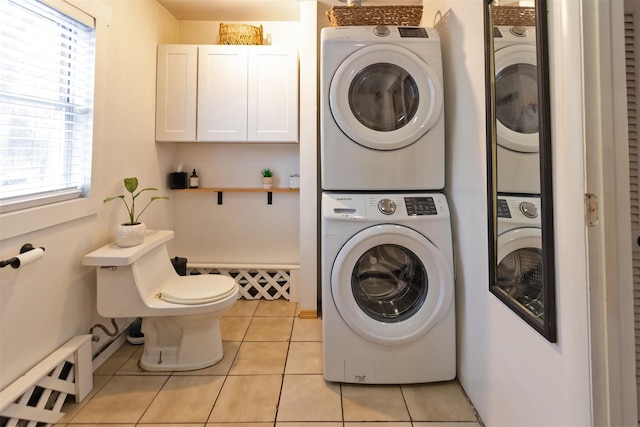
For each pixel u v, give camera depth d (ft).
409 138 5.73
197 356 6.18
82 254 5.85
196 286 6.34
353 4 7.11
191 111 8.64
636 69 3.97
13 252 4.46
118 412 5.03
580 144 2.75
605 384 2.72
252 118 8.72
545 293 3.15
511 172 3.81
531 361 3.54
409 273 5.85
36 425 4.58
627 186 2.73
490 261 4.32
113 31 6.61
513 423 3.92
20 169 4.73
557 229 3.06
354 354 5.55
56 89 5.33
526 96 3.46
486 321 4.60
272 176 9.81
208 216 9.89
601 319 2.72
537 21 3.16
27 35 4.78
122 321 7.11
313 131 8.43
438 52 5.77
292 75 8.72
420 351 5.54
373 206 5.60
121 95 6.97
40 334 4.91
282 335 7.50
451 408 5.12
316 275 8.49
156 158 8.64
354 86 5.87
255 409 5.11
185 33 9.60
